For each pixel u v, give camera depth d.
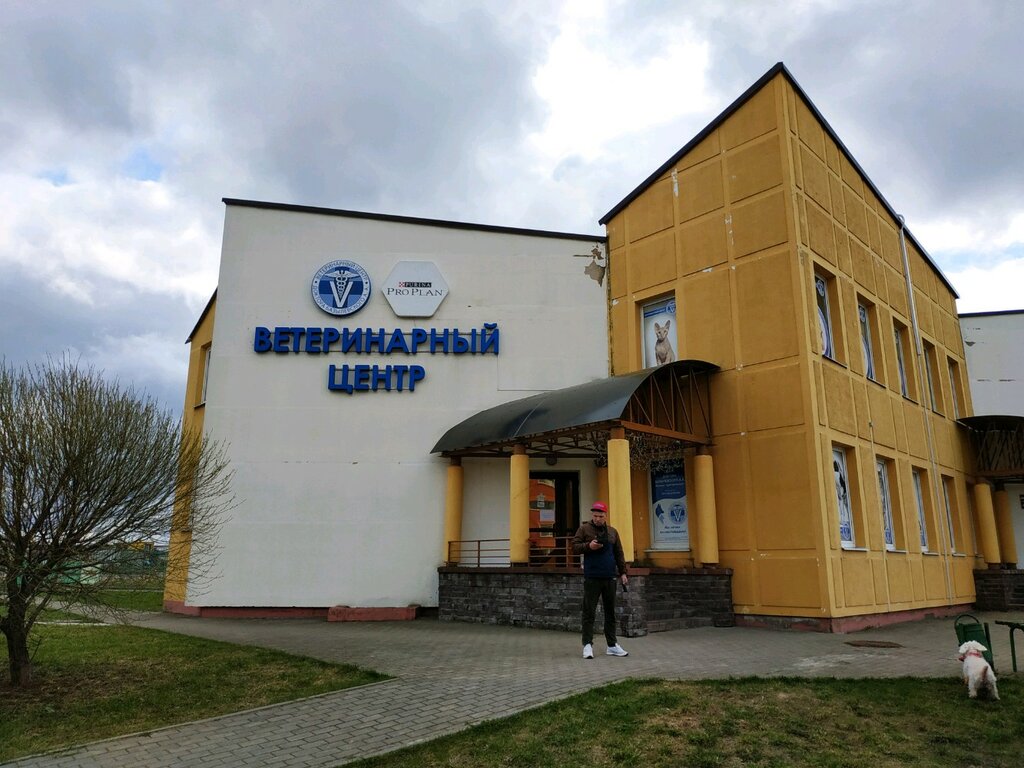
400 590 16.66
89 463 7.93
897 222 20.89
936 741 6.10
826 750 5.87
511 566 14.95
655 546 16.05
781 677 8.05
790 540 13.76
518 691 7.54
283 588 16.55
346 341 17.88
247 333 17.89
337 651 10.66
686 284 16.62
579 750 5.81
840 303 16.12
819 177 16.38
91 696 7.90
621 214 18.67
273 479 17.09
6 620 8.29
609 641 9.80
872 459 16.16
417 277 18.45
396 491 17.17
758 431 14.62
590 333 18.34
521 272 18.66
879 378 17.83
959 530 20.67
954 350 24.41
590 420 13.44
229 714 7.11
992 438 22.58
